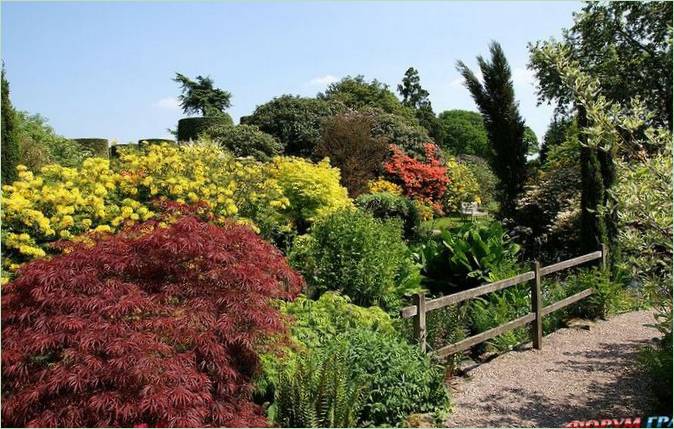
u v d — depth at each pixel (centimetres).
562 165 1212
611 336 644
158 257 381
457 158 2677
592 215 870
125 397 303
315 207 952
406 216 1224
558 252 1060
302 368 388
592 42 1277
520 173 1209
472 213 1711
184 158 845
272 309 381
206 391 326
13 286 351
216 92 2672
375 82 2509
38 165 1041
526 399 463
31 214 583
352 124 1535
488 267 754
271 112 1723
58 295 335
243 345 367
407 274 746
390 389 407
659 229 398
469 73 1206
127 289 351
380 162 1564
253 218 828
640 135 795
